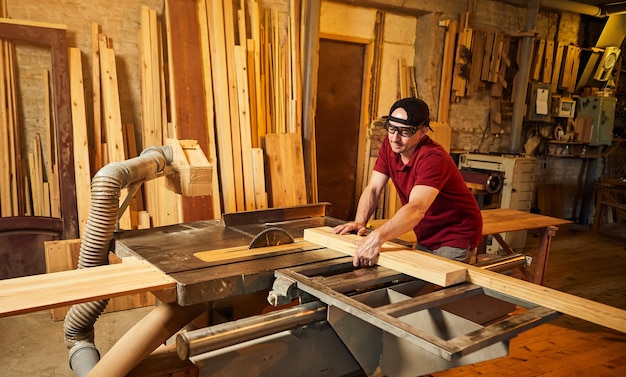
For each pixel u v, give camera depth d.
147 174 1.94
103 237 1.77
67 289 1.34
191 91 3.39
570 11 5.74
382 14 4.54
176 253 1.73
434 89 4.84
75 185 3.10
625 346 3.00
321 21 4.19
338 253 1.84
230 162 3.55
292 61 3.92
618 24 6.07
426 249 2.26
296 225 2.31
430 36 4.70
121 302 3.15
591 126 5.91
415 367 1.60
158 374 1.58
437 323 1.62
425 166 1.89
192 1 3.41
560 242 5.58
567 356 2.84
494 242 4.72
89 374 1.52
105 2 3.24
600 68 6.11
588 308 1.31
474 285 1.58
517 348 2.91
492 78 5.18
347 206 4.82
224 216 2.21
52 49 2.96
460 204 2.11
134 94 3.42
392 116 1.88
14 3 2.98
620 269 4.61
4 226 3.01
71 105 3.06
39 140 3.12
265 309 2.06
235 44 3.74
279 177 3.77
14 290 1.32
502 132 5.61
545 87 5.59
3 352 2.59
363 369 1.65
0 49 2.92
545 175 6.26
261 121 3.80
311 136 4.02
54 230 3.13
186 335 1.28
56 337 2.78
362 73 4.63
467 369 2.64
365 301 1.61
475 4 4.99
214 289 1.45
